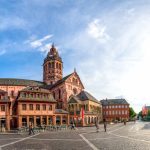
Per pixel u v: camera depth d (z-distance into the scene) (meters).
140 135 39.62
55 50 116.94
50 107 78.56
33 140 34.62
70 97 99.50
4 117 69.12
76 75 105.56
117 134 43.03
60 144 28.28
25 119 73.56
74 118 92.38
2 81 100.12
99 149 23.03
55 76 112.62
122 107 155.62
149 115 175.38
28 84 104.44
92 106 107.06
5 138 39.66
